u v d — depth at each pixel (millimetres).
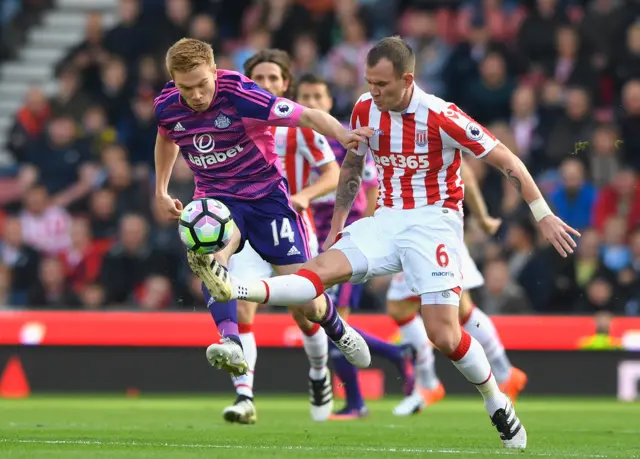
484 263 45938
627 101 54312
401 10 62250
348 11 59344
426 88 57094
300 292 21281
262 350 41938
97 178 53969
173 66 21953
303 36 56969
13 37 67438
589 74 56188
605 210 49906
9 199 56719
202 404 38094
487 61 54531
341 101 54125
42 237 52594
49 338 42062
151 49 59094
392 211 22375
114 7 69188
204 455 19328
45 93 65562
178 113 23031
